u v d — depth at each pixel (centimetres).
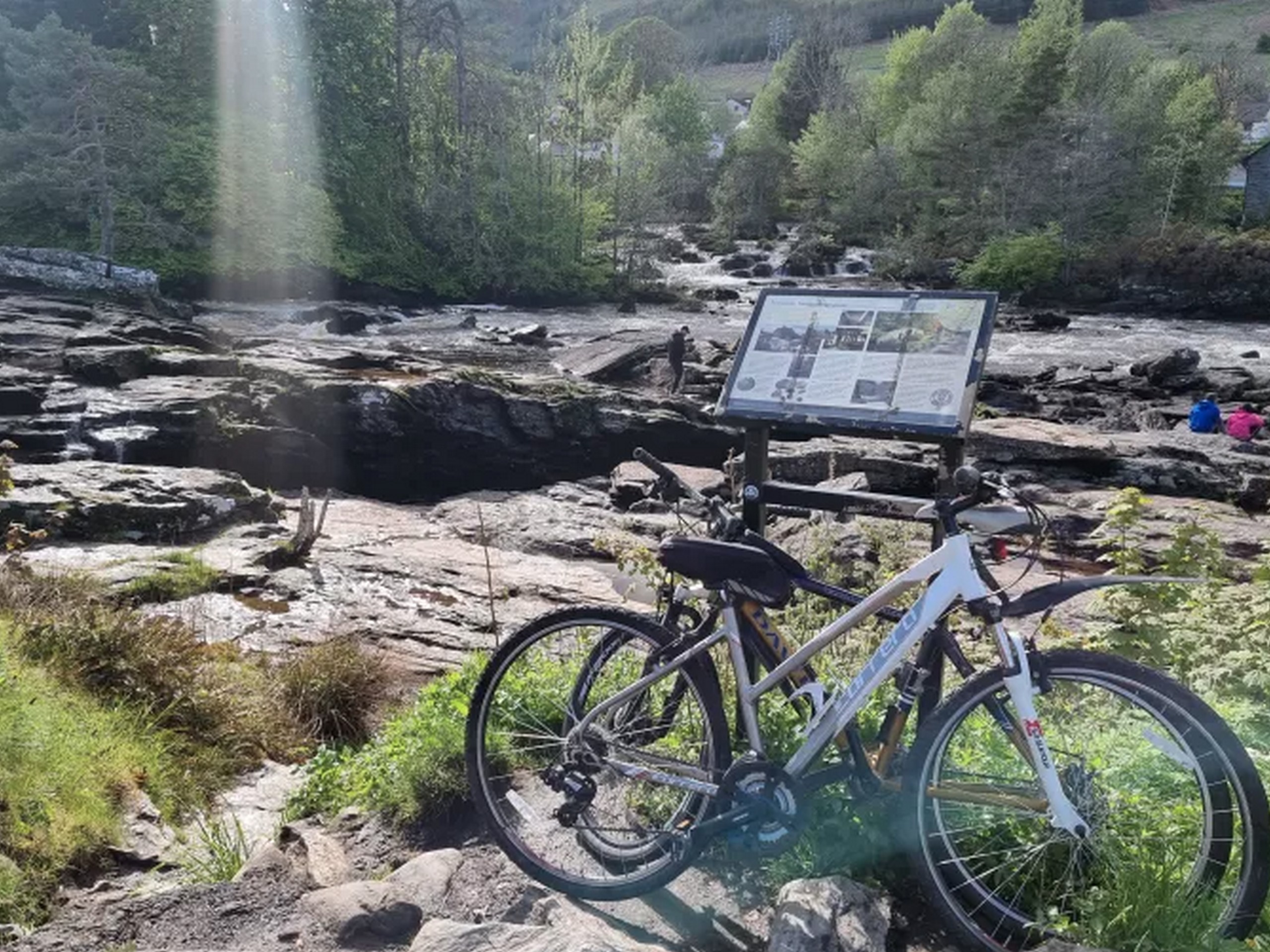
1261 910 276
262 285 4388
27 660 644
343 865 389
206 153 4428
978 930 286
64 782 506
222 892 354
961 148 6975
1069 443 1848
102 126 4006
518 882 340
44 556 1063
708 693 311
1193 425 2200
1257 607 564
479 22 5731
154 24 4931
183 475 1361
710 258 6744
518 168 5144
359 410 1902
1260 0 17662
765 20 19075
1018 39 9181
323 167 4806
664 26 14375
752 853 321
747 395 462
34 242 4031
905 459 1834
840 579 637
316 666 778
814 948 282
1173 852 291
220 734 674
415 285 4844
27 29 4891
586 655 388
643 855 319
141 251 4150
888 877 320
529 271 5012
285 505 1518
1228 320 5025
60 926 338
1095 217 6384
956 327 435
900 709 300
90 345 2014
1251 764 270
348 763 544
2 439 1538
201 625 941
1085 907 282
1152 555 1171
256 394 1859
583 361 2939
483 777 336
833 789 330
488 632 1004
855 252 6981
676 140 10119
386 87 5262
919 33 9294
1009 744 304
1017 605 289
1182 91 8100
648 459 333
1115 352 3691
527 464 2061
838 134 8381
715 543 308
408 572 1183
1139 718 304
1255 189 7381
